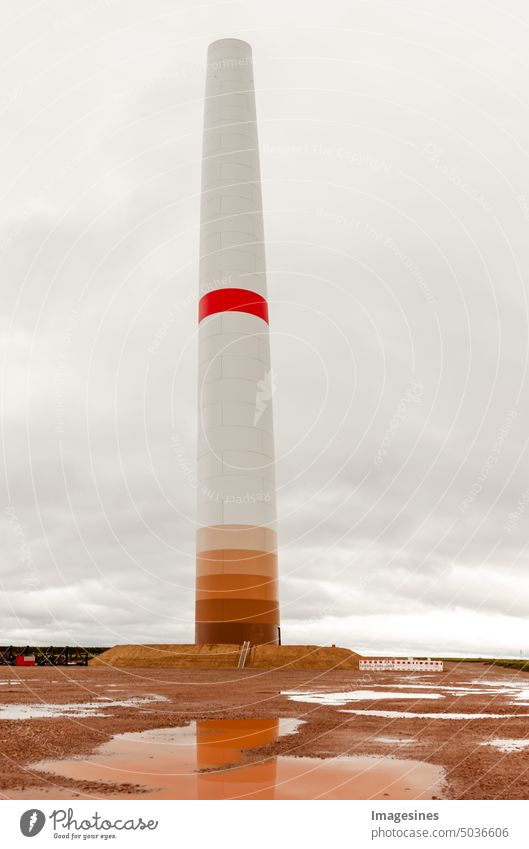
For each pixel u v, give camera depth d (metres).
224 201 55.28
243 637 46.34
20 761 10.30
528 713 16.95
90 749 11.38
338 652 47.03
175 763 10.26
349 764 10.28
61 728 13.68
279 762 10.39
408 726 14.38
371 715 16.38
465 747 11.73
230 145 56.84
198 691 23.66
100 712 16.67
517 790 8.93
